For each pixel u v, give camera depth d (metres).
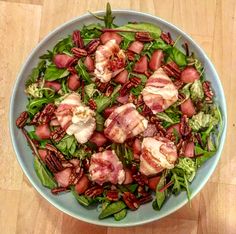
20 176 0.42
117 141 0.37
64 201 0.38
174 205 0.38
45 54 0.38
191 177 0.37
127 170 0.38
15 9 0.42
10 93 0.42
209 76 0.38
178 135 0.38
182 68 0.38
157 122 0.38
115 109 0.37
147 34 0.38
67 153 0.38
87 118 0.36
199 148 0.38
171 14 0.42
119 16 0.38
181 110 0.38
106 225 0.38
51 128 0.38
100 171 0.36
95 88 0.38
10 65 0.42
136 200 0.38
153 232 0.42
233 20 0.42
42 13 0.42
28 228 0.42
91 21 0.38
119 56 0.37
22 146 0.38
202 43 0.42
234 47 0.42
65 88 0.38
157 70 0.38
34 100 0.38
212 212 0.42
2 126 0.42
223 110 0.38
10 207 0.42
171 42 0.38
